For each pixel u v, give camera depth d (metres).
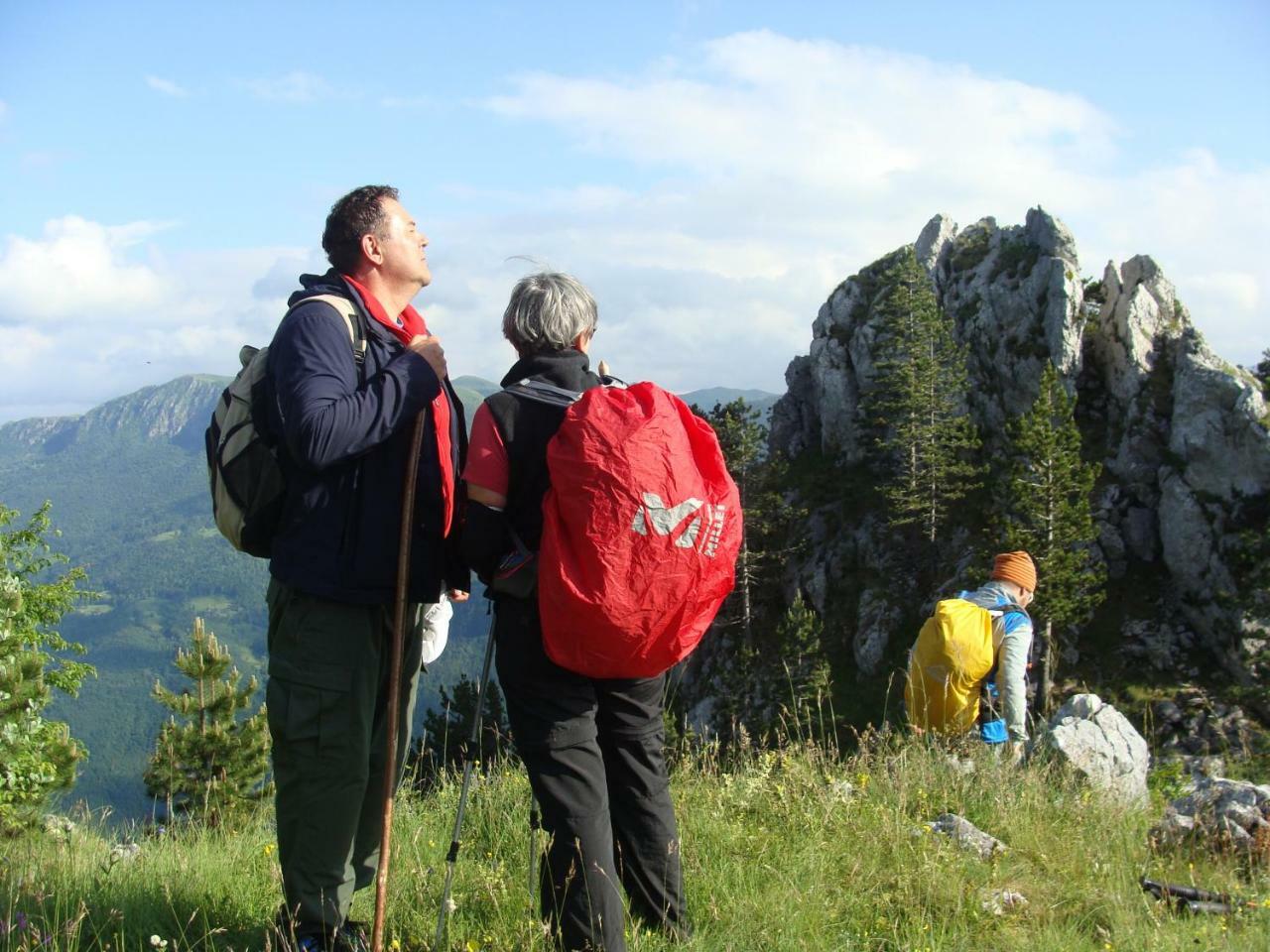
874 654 68.50
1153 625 60.78
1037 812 5.20
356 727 3.27
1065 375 72.50
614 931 3.20
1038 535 59.00
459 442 3.63
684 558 3.10
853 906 3.89
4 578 12.61
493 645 3.51
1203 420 64.25
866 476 81.38
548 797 3.27
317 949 3.21
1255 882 4.29
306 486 3.20
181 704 15.95
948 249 85.75
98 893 3.74
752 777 5.41
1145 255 72.06
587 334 3.58
